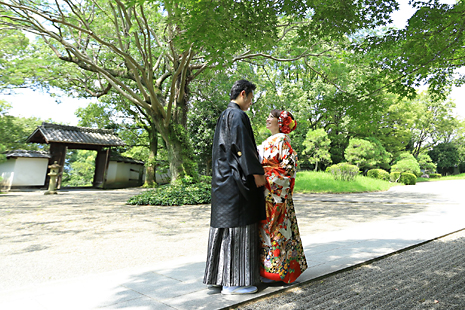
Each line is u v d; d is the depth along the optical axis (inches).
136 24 320.8
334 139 1067.9
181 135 447.8
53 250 144.8
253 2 148.6
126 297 72.2
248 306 69.7
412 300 74.5
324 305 70.9
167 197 365.4
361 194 541.0
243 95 86.1
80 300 69.9
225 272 75.8
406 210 298.0
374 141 962.7
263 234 82.0
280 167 83.0
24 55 422.3
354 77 442.9
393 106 984.9
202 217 261.0
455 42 159.3
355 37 338.3
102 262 122.6
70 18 383.2
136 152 813.9
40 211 300.5
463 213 259.0
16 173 608.1
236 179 75.9
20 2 357.4
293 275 81.3
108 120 807.1
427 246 135.7
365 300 74.2
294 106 634.8
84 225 220.5
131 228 207.8
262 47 158.1
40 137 698.2
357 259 108.3
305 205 366.6
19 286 93.5
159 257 130.1
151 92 399.2
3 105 618.2
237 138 75.6
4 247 152.5
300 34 193.6
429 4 149.5
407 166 904.9
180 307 65.7
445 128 1374.3
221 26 139.4
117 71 477.4
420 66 176.2
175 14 146.6
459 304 72.1
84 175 1382.9
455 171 1643.7
